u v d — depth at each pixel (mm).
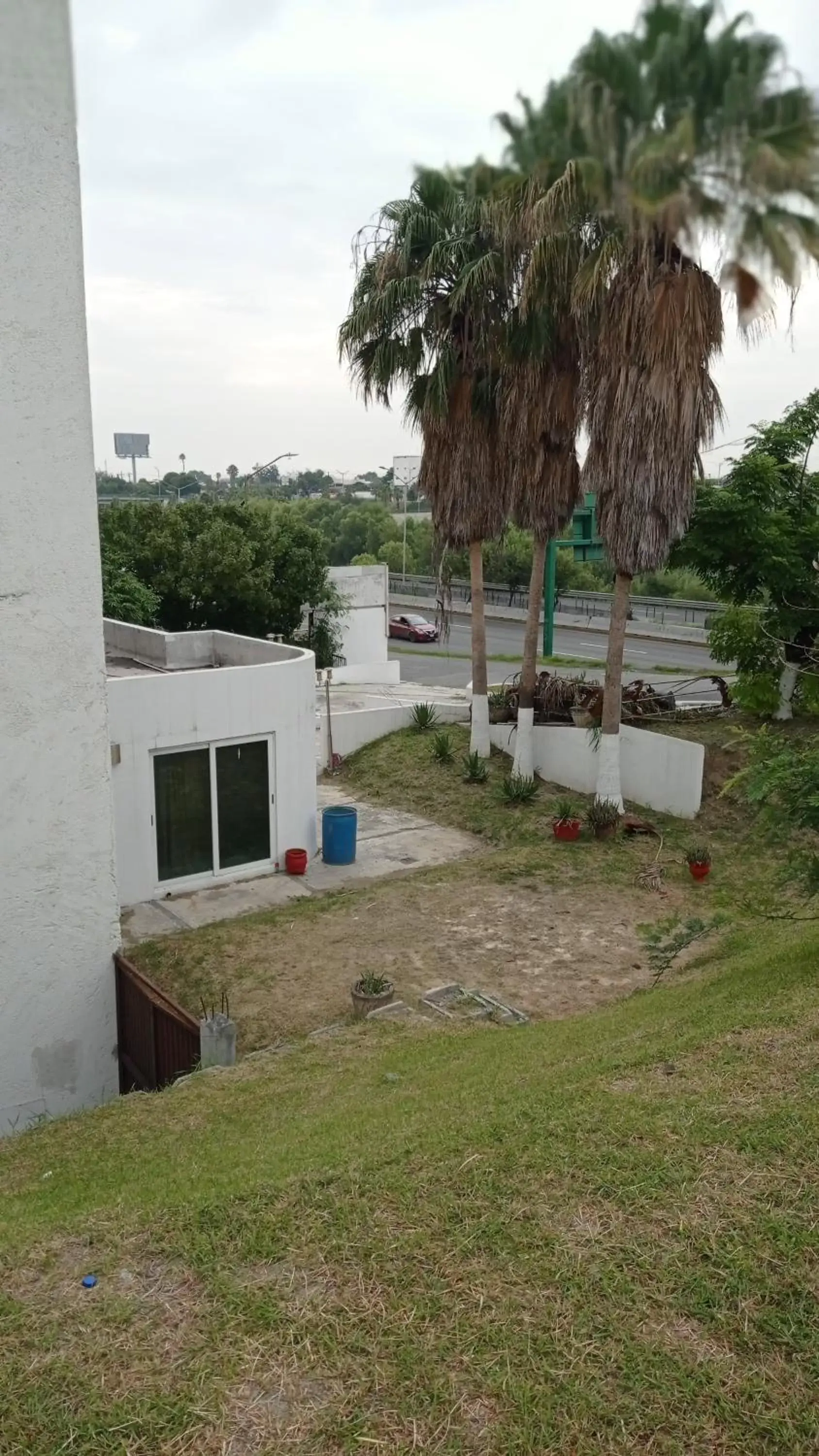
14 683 8258
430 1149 4578
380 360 15250
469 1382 3172
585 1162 4332
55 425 8109
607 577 52062
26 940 8641
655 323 12305
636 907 12102
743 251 9984
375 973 10242
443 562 16906
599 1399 3082
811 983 6863
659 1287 3559
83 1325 3508
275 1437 2982
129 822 12211
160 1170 5746
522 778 16391
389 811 16391
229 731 12875
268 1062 7945
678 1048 5637
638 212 11305
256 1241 3920
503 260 13750
